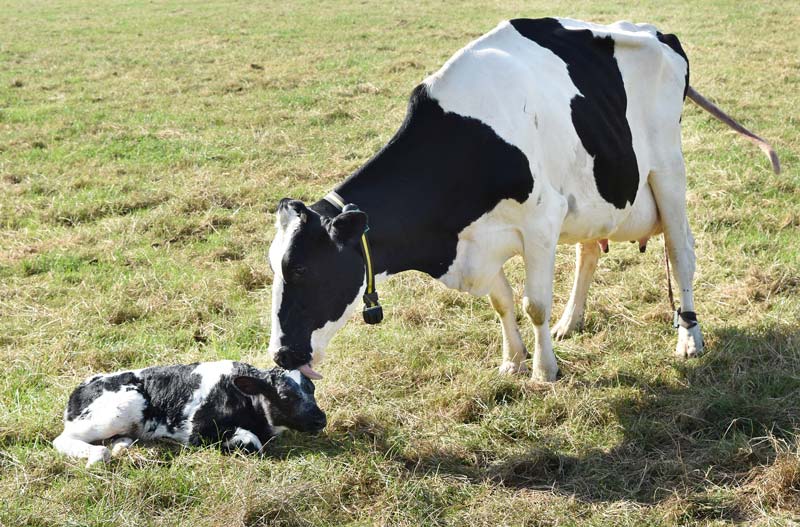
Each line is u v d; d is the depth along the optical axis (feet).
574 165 16.76
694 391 16.55
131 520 12.95
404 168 15.47
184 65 53.47
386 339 19.26
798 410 15.42
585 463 14.44
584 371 17.84
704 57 48.26
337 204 14.76
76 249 25.03
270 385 14.69
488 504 13.30
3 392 17.08
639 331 19.54
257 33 65.72
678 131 19.02
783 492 13.08
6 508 13.16
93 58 56.85
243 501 13.08
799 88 41.34
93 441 15.06
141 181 31.32
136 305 21.26
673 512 12.84
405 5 78.89
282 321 14.19
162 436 15.17
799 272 21.59
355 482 14.02
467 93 15.70
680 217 18.81
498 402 16.75
